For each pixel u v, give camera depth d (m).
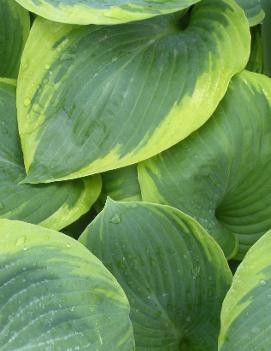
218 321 1.00
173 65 1.01
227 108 1.01
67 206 1.01
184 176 1.00
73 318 0.87
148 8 0.96
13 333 0.86
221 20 1.03
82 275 0.89
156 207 0.95
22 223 0.91
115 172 1.04
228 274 0.97
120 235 0.97
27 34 1.11
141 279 0.98
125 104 1.00
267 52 1.17
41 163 1.00
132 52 1.02
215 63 1.00
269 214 1.06
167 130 0.98
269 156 1.03
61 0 0.97
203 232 0.96
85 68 1.01
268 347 0.89
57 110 1.01
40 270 0.89
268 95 1.01
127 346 0.88
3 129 1.03
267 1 1.15
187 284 0.98
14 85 1.06
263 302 0.90
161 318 0.99
